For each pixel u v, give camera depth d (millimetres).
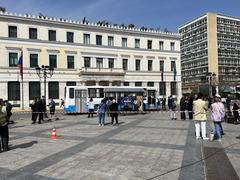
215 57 97812
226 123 20969
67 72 51406
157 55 61906
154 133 15852
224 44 100250
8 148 11828
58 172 8375
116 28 56844
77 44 52562
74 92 35094
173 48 64312
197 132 13891
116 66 57000
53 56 50531
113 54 56594
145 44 60750
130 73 58312
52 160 9828
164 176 7801
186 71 109562
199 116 13703
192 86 102062
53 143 13195
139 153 10695
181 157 9961
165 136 14688
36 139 14516
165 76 62656
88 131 17172
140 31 59719
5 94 45875
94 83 52562
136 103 32875
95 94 35812
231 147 11602
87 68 51875
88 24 53812
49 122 24031
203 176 7734
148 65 61062
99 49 55000
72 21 52531
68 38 52125
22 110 45219
